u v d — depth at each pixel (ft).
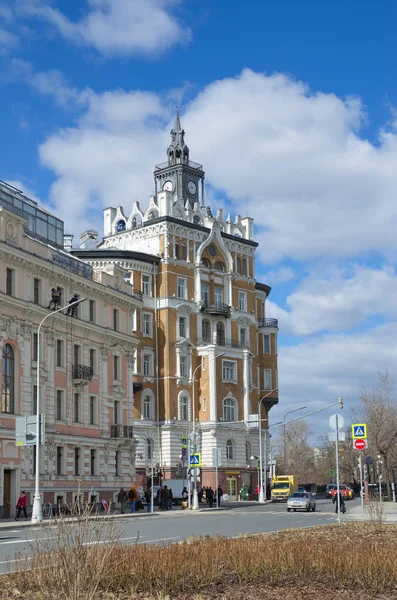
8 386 167.73
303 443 557.74
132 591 47.01
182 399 306.76
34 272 178.60
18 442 143.43
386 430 303.48
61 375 188.03
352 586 50.96
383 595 48.32
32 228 211.82
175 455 298.56
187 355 310.04
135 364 293.84
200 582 51.19
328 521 132.98
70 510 46.98
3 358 166.20
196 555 55.06
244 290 340.18
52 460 180.34
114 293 214.07
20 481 167.43
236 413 321.11
